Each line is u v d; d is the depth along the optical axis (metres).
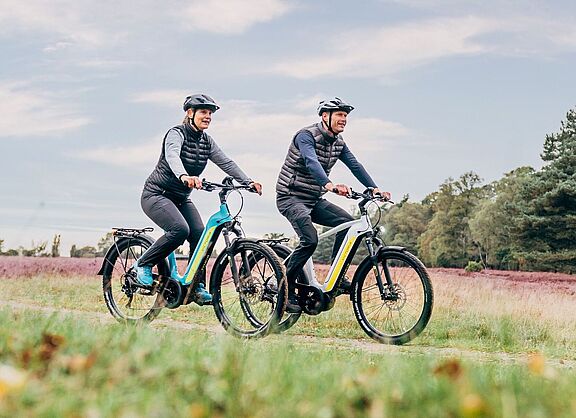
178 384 3.07
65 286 13.94
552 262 49.31
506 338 9.86
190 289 8.18
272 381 3.19
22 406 2.73
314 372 3.57
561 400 3.01
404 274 7.95
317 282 8.26
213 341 4.93
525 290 14.23
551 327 11.16
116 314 8.79
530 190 50.31
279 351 4.50
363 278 8.16
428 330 10.73
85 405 2.77
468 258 60.19
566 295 13.95
